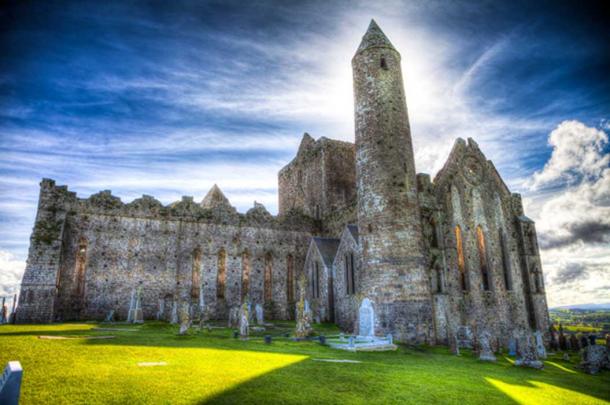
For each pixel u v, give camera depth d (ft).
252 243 176.86
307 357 67.05
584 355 91.50
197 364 54.19
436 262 123.75
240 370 51.72
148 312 152.05
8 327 106.22
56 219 145.79
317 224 193.16
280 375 50.55
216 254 168.96
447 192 141.08
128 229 157.58
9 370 24.14
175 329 109.19
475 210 147.95
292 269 181.98
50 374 43.65
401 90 127.34
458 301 129.08
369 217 116.37
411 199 115.96
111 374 45.16
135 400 36.42
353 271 132.87
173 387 41.22
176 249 162.71
